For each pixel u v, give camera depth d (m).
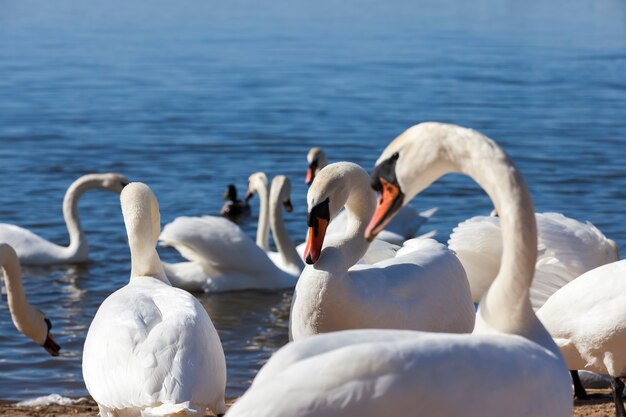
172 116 27.67
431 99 30.41
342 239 7.61
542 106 29.33
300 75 35.41
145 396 6.75
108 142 24.33
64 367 11.55
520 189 5.39
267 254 17.20
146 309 7.34
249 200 21.62
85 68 36.91
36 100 29.83
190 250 16.25
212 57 40.41
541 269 10.32
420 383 4.59
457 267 8.13
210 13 65.38
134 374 6.83
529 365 5.00
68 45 44.62
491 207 19.70
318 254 7.29
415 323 7.55
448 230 18.52
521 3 78.56
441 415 4.65
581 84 33.62
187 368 6.80
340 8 70.31
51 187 20.50
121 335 7.06
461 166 5.62
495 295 5.49
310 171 20.30
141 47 44.09
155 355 6.84
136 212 8.75
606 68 37.78
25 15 62.25
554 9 70.94
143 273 8.76
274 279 16.33
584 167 21.84
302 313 7.27
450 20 60.72
